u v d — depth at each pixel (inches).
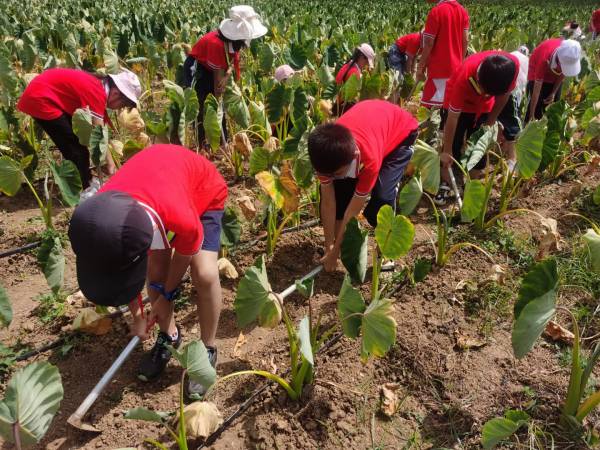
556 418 96.2
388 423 98.4
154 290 99.2
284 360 112.0
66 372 108.3
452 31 206.2
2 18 364.8
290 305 128.0
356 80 199.9
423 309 125.0
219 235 99.0
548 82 214.7
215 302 97.3
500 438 80.7
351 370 109.2
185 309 125.5
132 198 73.0
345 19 508.1
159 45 335.6
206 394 89.9
